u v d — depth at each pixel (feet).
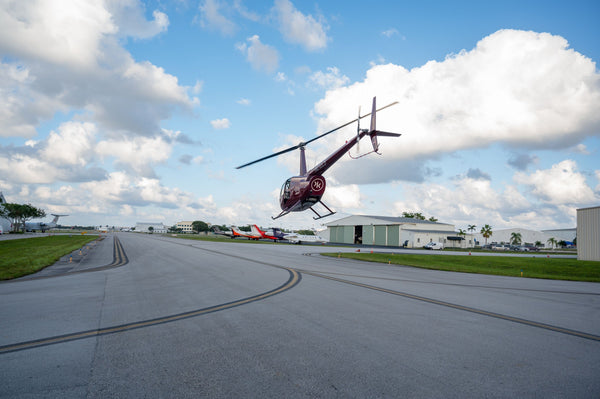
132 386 9.79
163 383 10.02
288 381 10.23
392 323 17.38
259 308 20.62
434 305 22.62
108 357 12.20
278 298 23.93
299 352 12.84
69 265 48.24
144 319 17.88
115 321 17.42
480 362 12.07
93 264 49.62
